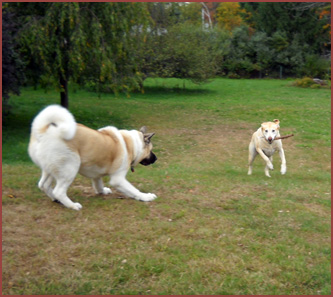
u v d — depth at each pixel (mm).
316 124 19156
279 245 5465
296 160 12961
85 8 16266
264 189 7914
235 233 5695
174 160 12602
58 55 15734
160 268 4855
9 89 15234
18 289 4426
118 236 5422
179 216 6129
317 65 44062
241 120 20391
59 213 5977
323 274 4992
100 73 16734
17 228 5461
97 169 6348
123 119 20141
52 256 4914
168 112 22641
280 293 4676
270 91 32906
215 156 13344
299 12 44781
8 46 14148
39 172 8508
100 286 4547
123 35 17250
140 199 6691
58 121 5770
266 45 46312
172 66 31922
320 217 6566
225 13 53969
